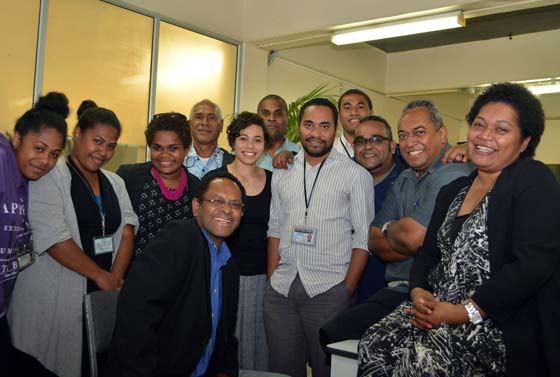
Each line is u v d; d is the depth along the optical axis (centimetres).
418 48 858
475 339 156
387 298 228
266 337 278
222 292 198
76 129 245
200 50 561
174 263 179
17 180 204
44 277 227
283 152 289
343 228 263
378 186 299
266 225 294
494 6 474
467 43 806
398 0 512
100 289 236
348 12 542
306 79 732
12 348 218
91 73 456
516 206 156
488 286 152
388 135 293
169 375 179
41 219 221
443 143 240
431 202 214
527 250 148
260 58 634
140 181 280
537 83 765
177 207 284
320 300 258
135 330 171
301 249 262
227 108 597
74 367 230
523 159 166
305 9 571
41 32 416
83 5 447
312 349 261
